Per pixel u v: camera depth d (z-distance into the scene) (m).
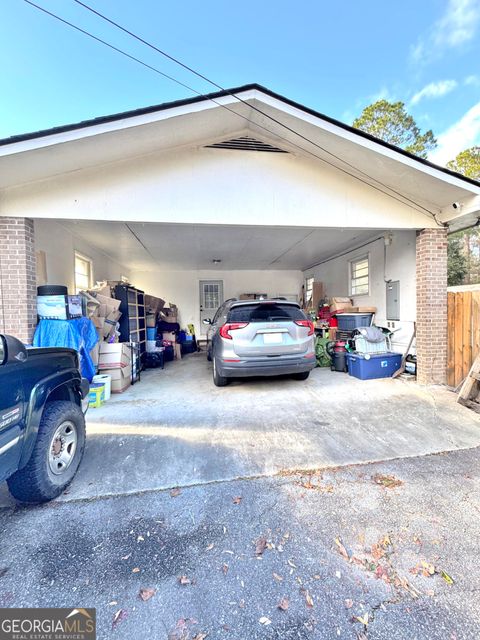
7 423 1.81
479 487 2.38
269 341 4.75
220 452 3.00
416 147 16.33
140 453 3.00
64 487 2.39
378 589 1.52
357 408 4.21
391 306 6.57
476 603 1.44
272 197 4.78
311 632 1.32
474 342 4.79
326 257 9.81
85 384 2.93
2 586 1.55
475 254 17.31
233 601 1.47
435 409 4.14
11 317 4.18
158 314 9.11
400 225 5.17
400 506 2.16
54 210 4.25
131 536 1.90
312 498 2.26
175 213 4.54
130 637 1.31
